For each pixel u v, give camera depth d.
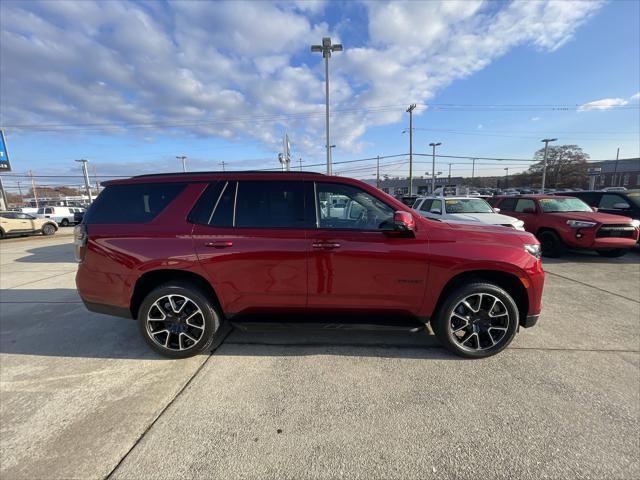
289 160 11.09
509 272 3.07
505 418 2.36
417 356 3.26
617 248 7.94
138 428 2.30
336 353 3.33
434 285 3.09
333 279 3.09
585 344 3.48
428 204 9.94
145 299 3.18
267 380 2.87
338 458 2.02
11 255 10.66
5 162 20.88
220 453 2.07
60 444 2.16
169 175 3.37
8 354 3.41
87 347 3.54
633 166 78.50
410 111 41.09
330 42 15.53
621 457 2.00
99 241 3.22
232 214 3.17
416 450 2.08
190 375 2.97
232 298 3.17
